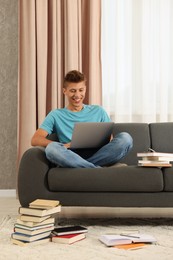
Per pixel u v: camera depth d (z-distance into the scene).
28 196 2.60
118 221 2.72
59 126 3.17
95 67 4.09
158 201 2.54
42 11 4.07
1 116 4.28
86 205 2.56
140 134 3.14
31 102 4.05
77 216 2.97
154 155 2.54
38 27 4.06
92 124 2.61
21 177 2.62
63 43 4.16
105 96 4.20
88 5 4.14
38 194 2.59
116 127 3.19
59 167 2.61
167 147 3.11
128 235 2.14
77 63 4.10
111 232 2.35
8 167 4.29
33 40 4.05
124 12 4.14
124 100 4.17
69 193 2.57
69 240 2.09
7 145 4.29
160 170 2.54
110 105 4.23
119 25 4.14
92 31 4.07
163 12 4.14
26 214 2.13
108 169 2.55
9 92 4.29
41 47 4.06
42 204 2.16
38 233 2.09
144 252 1.91
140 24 4.18
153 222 2.68
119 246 2.01
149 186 2.52
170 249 1.97
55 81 4.08
